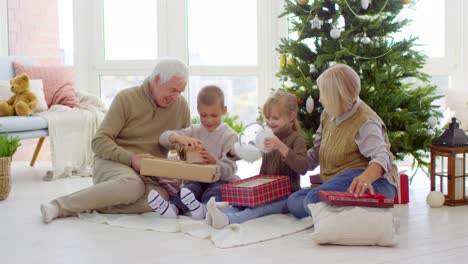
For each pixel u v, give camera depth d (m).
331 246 2.17
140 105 2.85
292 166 2.54
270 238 2.27
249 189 2.49
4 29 5.00
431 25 4.58
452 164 2.86
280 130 2.64
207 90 2.74
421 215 2.68
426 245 2.17
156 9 5.07
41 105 4.19
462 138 2.89
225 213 2.46
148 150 2.86
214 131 2.79
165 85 2.75
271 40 4.87
